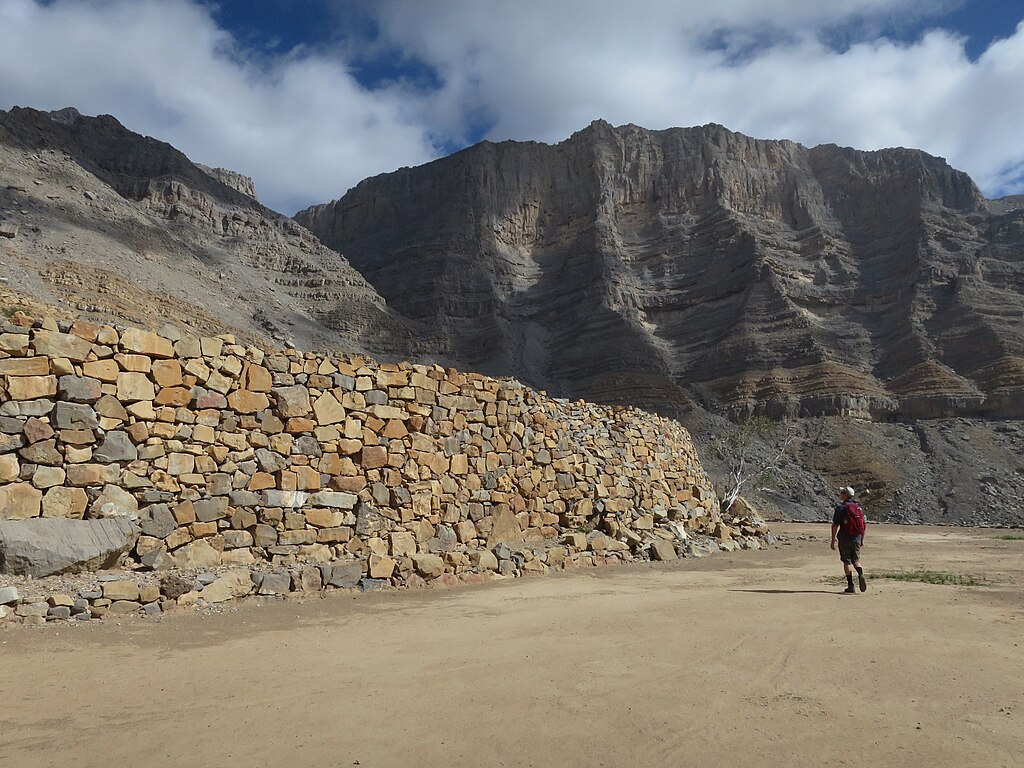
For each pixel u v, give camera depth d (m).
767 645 7.02
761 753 4.23
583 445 17.25
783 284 110.44
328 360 12.10
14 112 92.88
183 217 95.19
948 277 104.81
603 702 5.18
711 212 129.38
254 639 7.28
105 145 103.00
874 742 4.41
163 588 8.45
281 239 106.94
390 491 12.30
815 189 133.12
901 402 83.44
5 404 8.36
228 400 10.52
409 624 8.16
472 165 142.62
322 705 5.12
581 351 110.31
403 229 142.25
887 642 7.16
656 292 121.56
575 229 138.25
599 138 144.12
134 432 9.38
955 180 125.62
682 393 93.25
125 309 49.84
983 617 8.65
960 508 57.88
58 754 4.20
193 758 4.16
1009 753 4.25
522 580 12.35
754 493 58.03
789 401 85.69
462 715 4.90
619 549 15.62
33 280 45.75
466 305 121.06
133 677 5.80
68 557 8.16
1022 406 78.00
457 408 14.07
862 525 11.31
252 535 10.38
